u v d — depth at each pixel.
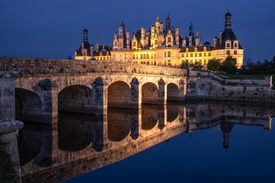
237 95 55.16
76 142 21.11
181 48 112.00
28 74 23.69
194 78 56.09
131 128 26.98
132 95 39.47
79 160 17.02
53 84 25.19
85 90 32.53
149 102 48.12
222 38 98.56
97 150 19.23
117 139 22.47
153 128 27.69
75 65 29.23
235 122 32.59
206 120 33.56
